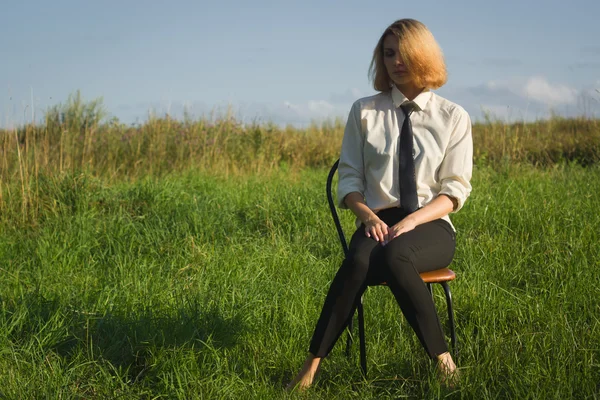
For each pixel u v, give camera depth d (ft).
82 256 18.07
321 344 9.50
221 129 38.68
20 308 12.55
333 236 19.03
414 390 9.83
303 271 15.51
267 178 30.40
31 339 11.23
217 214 21.25
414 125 10.32
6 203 22.07
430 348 9.32
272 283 14.48
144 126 37.14
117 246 18.58
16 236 20.24
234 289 13.56
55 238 18.99
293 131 49.26
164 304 12.91
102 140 34.71
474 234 18.24
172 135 36.65
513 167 29.53
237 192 25.54
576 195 21.89
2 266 17.35
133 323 11.93
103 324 12.12
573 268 14.35
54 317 12.12
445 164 10.21
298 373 9.97
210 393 9.57
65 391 9.75
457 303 13.09
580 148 39.17
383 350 11.15
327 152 42.98
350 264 9.41
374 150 10.33
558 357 9.84
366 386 9.76
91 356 10.94
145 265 16.17
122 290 14.03
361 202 10.16
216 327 11.68
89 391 10.15
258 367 10.68
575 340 10.55
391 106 10.53
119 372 10.63
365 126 10.52
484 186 24.16
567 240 16.61
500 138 39.24
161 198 22.54
